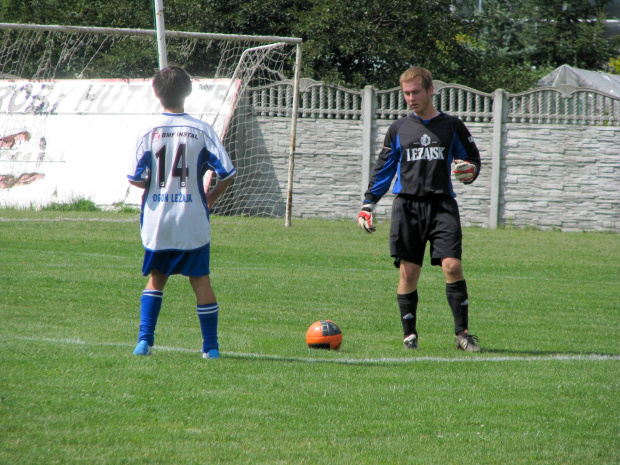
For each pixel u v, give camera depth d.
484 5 114.12
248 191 71.50
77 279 31.78
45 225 53.03
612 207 67.56
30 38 76.75
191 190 18.50
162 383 16.30
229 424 13.87
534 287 35.78
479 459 12.53
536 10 115.19
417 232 22.48
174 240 18.38
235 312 27.23
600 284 37.38
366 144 69.81
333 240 51.72
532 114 68.00
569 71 91.75
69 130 69.94
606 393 16.97
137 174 18.33
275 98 75.00
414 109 22.34
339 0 82.19
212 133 18.83
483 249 51.03
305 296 31.08
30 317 24.03
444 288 34.44
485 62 94.75
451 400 16.06
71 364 17.47
